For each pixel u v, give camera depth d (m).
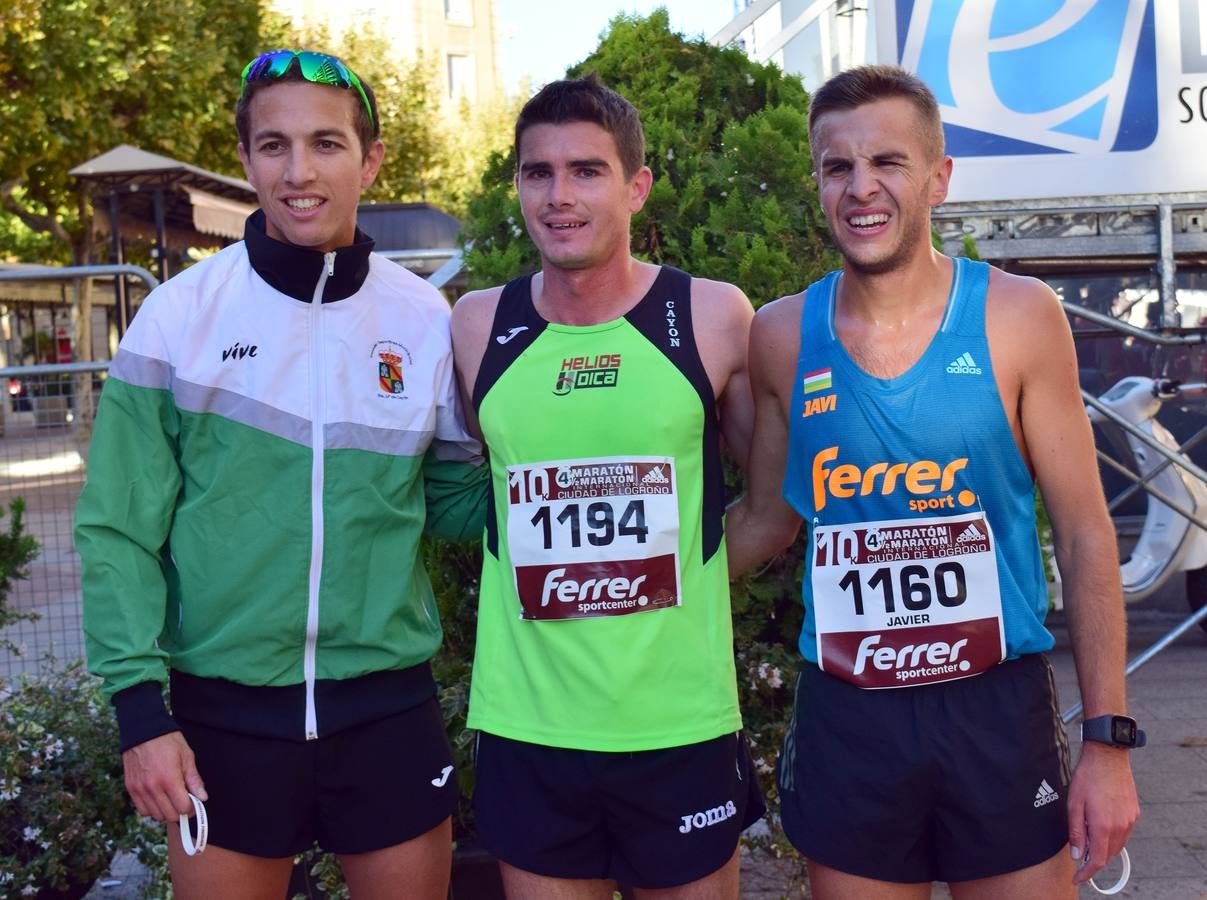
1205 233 6.38
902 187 2.10
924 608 2.09
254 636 2.27
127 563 2.22
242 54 18.55
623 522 2.25
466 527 2.58
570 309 2.36
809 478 2.19
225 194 14.17
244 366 2.30
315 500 2.31
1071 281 7.07
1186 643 6.15
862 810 2.10
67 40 14.98
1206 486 5.74
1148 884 3.46
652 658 2.24
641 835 2.28
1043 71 6.30
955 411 2.08
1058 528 2.16
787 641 3.07
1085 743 2.07
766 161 3.06
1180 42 6.23
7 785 3.28
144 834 3.34
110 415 2.27
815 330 2.21
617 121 2.29
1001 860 2.07
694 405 2.30
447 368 2.48
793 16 7.39
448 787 2.46
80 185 17.00
